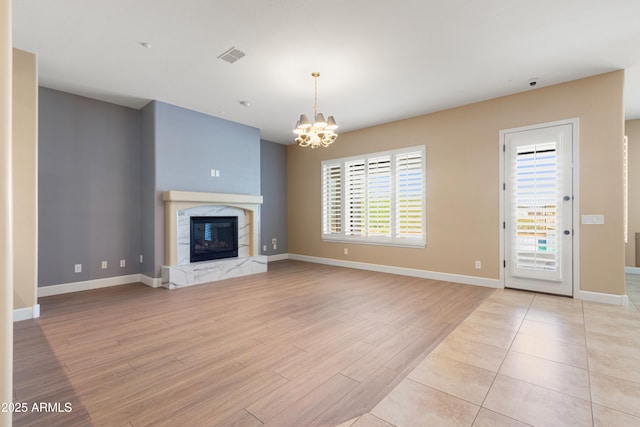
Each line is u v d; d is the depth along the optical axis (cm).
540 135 412
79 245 442
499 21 271
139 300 393
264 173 704
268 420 168
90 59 340
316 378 210
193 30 286
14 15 263
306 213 712
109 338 275
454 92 428
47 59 341
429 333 286
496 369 221
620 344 260
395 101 462
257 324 310
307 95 439
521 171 428
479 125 464
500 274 449
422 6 251
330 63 346
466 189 477
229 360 235
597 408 177
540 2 246
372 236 588
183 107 494
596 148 376
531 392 193
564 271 400
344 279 514
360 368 223
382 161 573
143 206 494
